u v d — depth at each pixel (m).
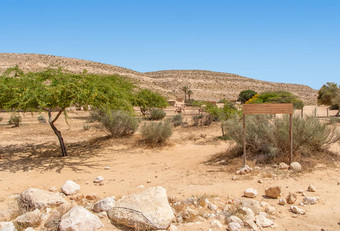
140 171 9.41
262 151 9.69
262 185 6.92
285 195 6.21
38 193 5.77
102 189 7.31
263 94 47.03
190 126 23.33
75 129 22.36
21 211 5.30
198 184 7.28
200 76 176.00
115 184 7.79
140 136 16.52
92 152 13.10
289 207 5.50
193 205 5.64
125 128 16.53
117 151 13.20
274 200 5.89
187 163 10.27
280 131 9.50
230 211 5.16
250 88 164.50
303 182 7.07
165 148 13.39
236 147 10.78
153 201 4.84
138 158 11.62
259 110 8.55
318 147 9.73
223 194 6.34
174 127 23.25
